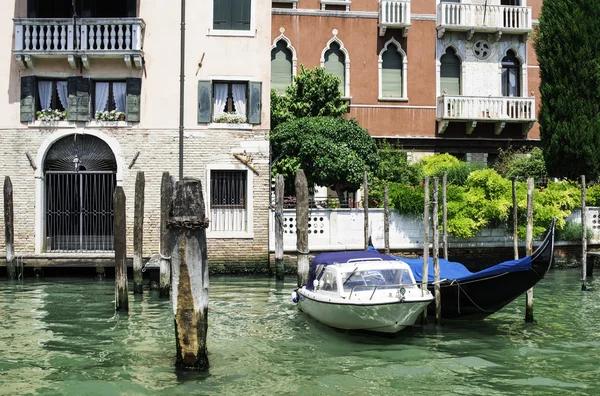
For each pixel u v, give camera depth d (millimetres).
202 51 20203
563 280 18078
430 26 25656
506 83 26172
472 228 19656
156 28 20172
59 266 18797
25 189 19938
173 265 8930
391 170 22281
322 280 12891
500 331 12164
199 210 8812
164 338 11539
